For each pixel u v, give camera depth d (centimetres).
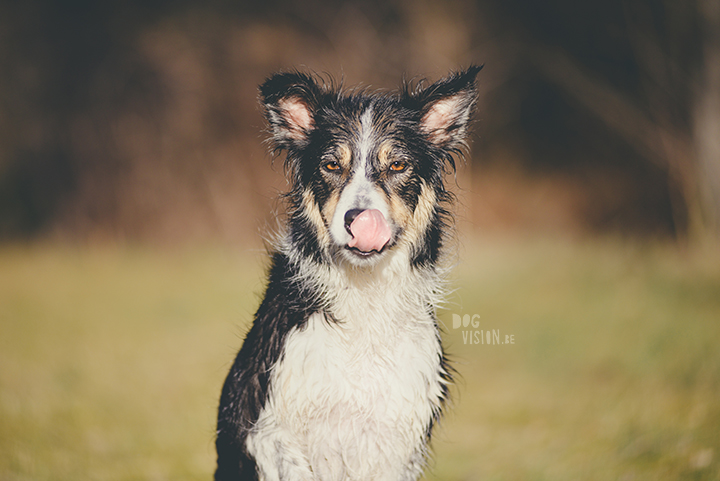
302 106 461
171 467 614
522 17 2286
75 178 2514
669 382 775
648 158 2050
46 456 609
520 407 779
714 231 1553
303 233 437
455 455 647
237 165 2428
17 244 2395
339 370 395
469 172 2206
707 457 533
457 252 497
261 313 430
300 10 2417
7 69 2472
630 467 547
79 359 1005
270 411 395
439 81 468
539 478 559
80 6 2442
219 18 2433
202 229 2406
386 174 430
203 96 2434
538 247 1862
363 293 413
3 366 948
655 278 1230
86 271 1877
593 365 888
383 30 2328
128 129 2458
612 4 2012
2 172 2520
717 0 1564
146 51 2416
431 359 419
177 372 944
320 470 402
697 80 1619
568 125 2502
